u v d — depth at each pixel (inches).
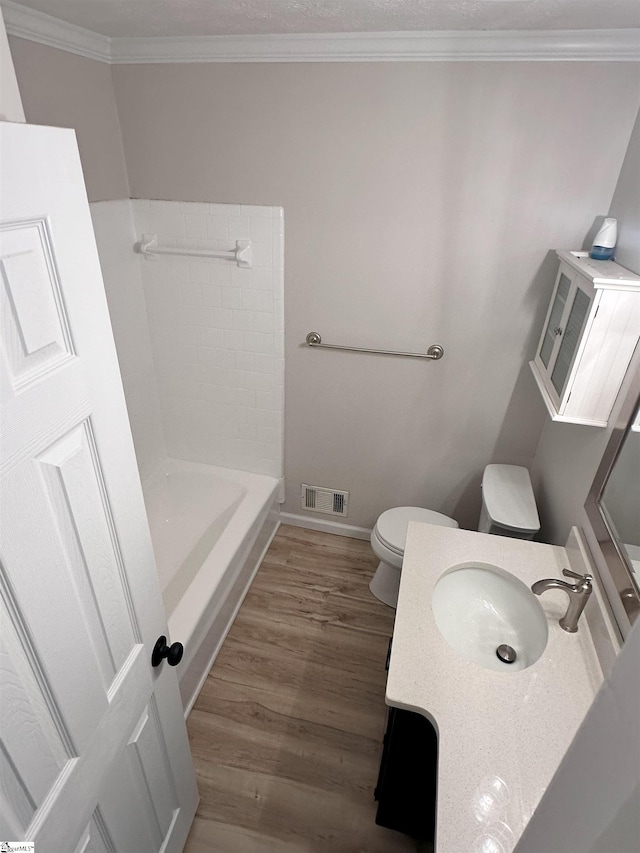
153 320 97.2
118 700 38.0
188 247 88.4
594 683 47.9
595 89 63.7
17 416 24.5
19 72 63.0
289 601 94.3
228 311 92.4
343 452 100.3
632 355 54.2
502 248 75.5
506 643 58.3
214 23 64.2
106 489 33.1
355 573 100.8
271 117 75.3
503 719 44.5
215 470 108.5
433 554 63.0
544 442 84.0
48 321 26.2
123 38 72.8
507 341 81.6
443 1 53.2
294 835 62.8
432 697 46.2
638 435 50.2
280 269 86.1
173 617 72.7
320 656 84.6
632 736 13.4
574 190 69.5
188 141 80.3
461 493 97.6
